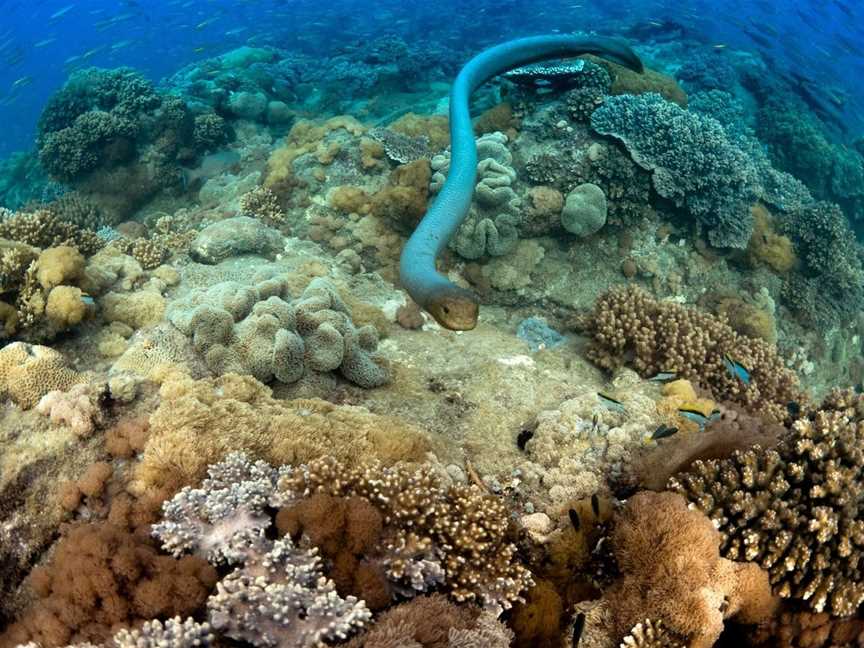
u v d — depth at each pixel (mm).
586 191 1800
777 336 1951
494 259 1827
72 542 707
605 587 885
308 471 839
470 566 796
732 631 861
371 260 1836
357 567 718
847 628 782
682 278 1908
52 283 1158
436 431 1135
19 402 995
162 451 891
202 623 638
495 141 1917
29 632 651
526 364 1347
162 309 1274
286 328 1192
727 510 899
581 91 1949
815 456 908
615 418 1111
